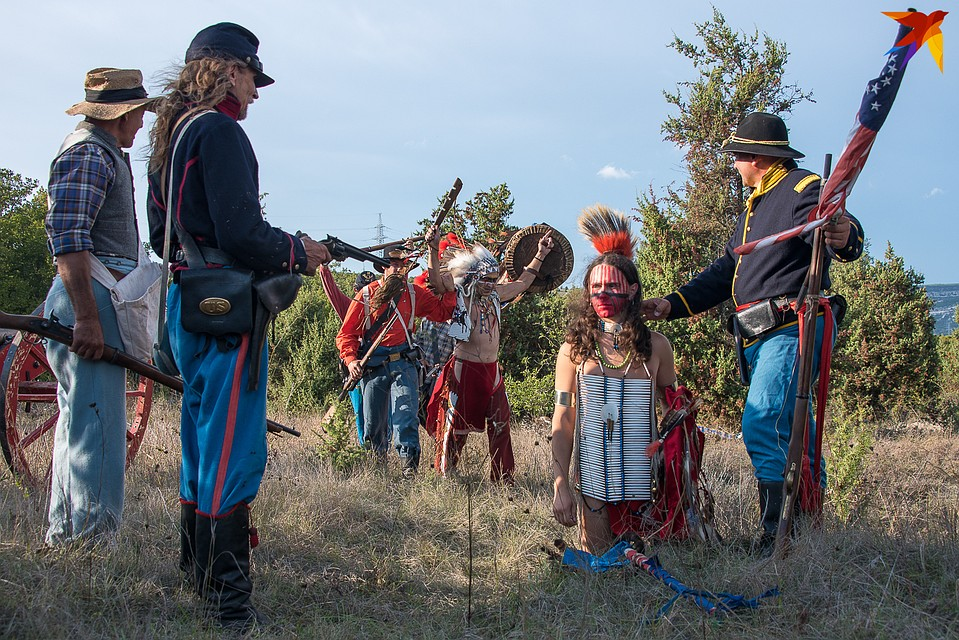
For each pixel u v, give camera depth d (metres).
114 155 4.32
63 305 4.30
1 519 4.36
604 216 4.76
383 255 6.89
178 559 3.98
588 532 4.50
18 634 3.04
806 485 4.34
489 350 6.62
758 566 3.95
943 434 11.19
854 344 12.62
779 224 4.64
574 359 4.56
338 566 4.25
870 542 4.17
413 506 5.36
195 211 3.48
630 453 4.47
